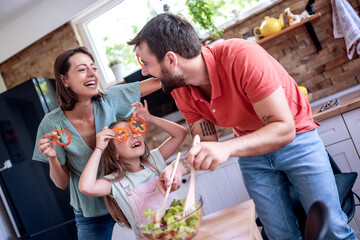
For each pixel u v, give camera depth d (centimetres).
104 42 298
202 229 97
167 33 109
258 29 248
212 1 265
